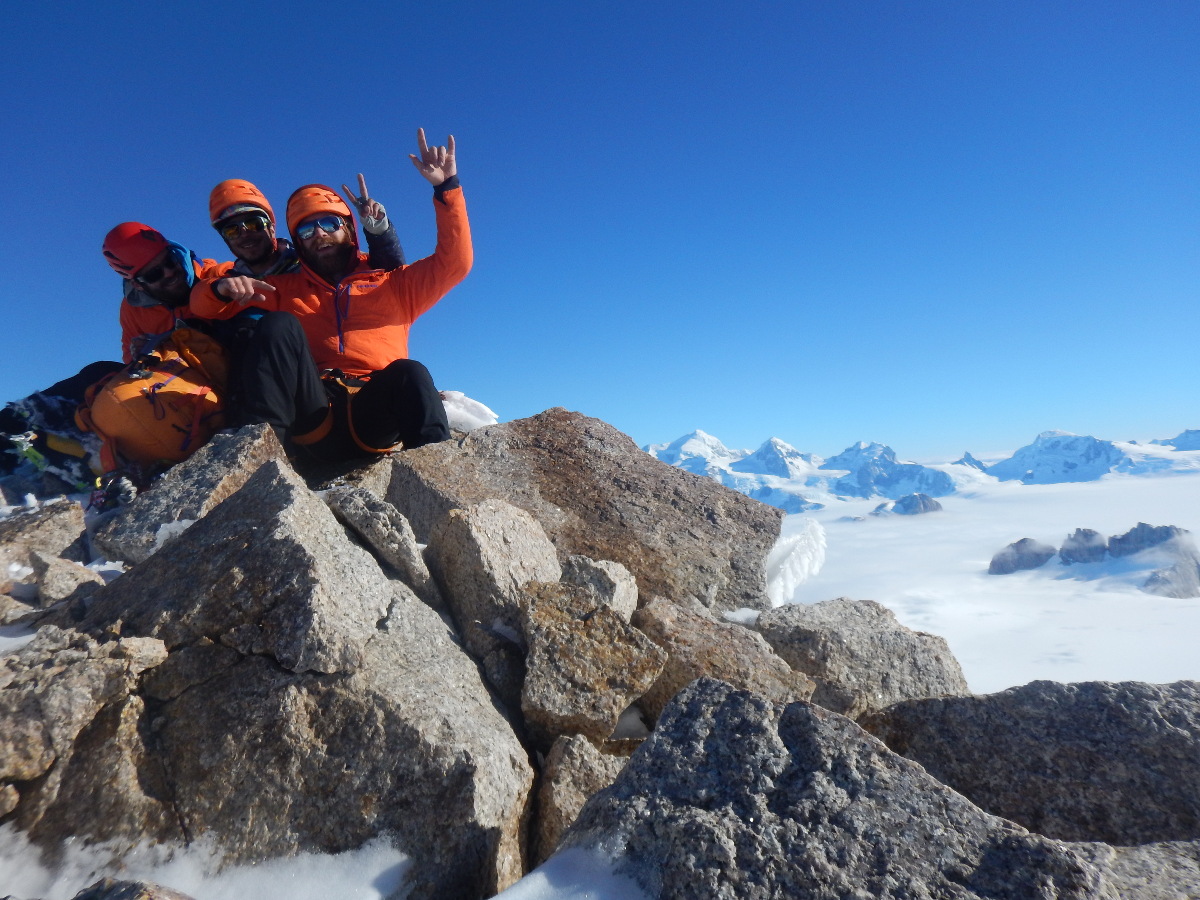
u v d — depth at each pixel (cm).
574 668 151
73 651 123
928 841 91
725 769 103
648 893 90
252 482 159
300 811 114
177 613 130
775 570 271
